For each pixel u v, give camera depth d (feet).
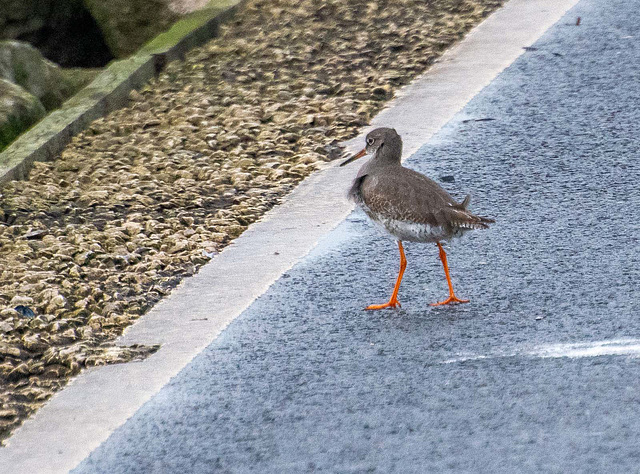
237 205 41.29
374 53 57.31
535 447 24.26
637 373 27.09
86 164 46.44
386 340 30.17
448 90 52.19
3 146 50.16
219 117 50.39
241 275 35.35
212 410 27.09
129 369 29.58
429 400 26.66
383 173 33.30
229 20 63.36
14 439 26.58
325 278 34.78
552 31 59.31
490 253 35.65
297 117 49.67
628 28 58.65
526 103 49.70
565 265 34.19
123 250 37.68
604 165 42.39
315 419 26.25
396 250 36.65
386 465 24.03
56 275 35.70
